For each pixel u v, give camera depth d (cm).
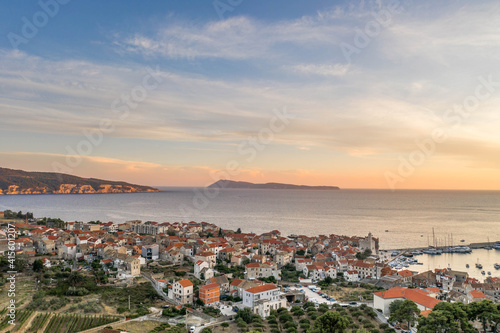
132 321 12306
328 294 17638
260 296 14662
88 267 19175
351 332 11275
